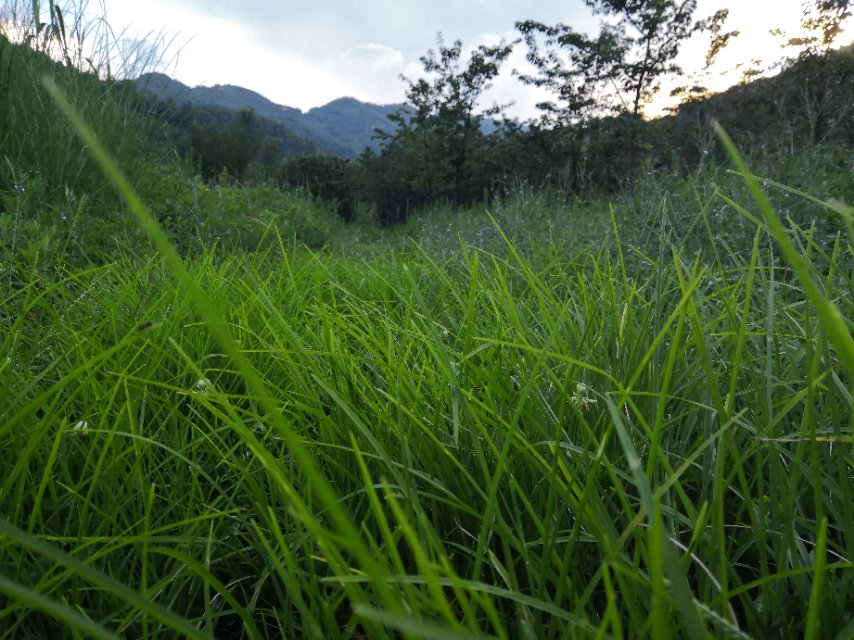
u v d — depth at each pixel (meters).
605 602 1.04
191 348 1.83
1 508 1.17
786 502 0.91
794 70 15.92
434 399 1.33
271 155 60.69
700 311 1.49
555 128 36.75
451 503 1.05
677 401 1.40
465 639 0.45
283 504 1.23
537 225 5.91
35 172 3.97
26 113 4.18
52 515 1.15
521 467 1.20
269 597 1.16
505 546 0.93
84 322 1.98
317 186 57.28
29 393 1.45
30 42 4.57
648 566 0.85
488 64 37.47
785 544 0.90
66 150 4.27
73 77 4.88
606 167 34.22
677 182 4.93
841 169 4.59
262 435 1.48
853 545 0.87
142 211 0.32
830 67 14.44
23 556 0.96
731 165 4.91
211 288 2.16
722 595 0.78
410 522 0.96
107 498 1.17
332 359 1.38
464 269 3.22
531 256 4.15
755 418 1.12
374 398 1.33
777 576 0.79
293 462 1.24
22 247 2.87
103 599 1.01
